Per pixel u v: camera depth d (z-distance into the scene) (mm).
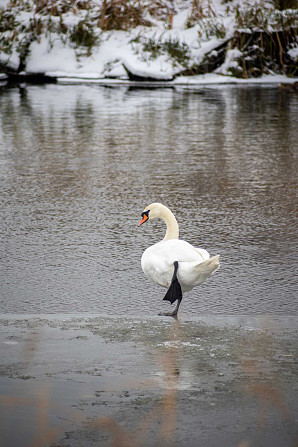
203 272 7012
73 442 4105
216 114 23141
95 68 32906
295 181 14492
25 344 5930
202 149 17703
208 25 33500
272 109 24203
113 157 16734
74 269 9281
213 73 33188
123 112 23484
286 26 33781
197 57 32875
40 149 17562
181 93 28812
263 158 16672
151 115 22875
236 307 7922
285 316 7094
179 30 34281
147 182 14383
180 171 15367
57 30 33875
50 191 13602
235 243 10430
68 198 13094
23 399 4715
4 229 11070
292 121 21750
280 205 12648
